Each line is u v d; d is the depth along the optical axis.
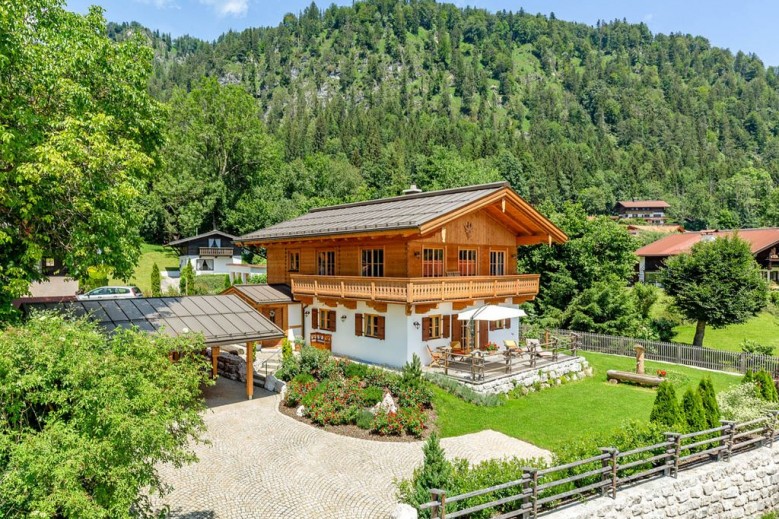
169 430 8.13
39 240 13.71
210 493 11.34
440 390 19.03
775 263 49.34
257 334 18.14
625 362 27.55
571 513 9.95
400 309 21.47
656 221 115.75
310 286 25.03
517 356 23.48
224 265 55.75
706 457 13.05
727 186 108.31
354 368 19.53
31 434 6.55
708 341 34.34
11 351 6.88
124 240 14.82
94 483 6.71
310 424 15.92
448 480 9.81
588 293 32.97
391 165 85.75
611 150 149.62
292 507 10.77
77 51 13.75
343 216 27.44
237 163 62.34
